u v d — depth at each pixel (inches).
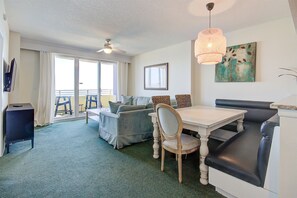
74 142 126.6
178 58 182.7
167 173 81.8
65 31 144.9
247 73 134.1
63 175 79.4
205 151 73.2
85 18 117.6
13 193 65.4
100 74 232.4
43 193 65.8
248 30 133.8
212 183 67.2
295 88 114.6
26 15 114.0
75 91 209.0
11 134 104.9
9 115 104.0
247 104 129.3
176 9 103.0
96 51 216.4
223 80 148.8
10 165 88.2
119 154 105.0
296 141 37.4
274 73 122.6
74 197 63.8
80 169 85.4
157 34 150.5
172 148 77.7
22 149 110.4
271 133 51.1
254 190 55.4
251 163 59.9
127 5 98.7
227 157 64.6
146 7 101.0
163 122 78.7
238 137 88.5
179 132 73.7
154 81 213.3
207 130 73.6
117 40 169.5
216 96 156.6
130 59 252.7
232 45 143.1
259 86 130.0
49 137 137.8
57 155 102.3
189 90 171.6
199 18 116.0
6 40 120.7
